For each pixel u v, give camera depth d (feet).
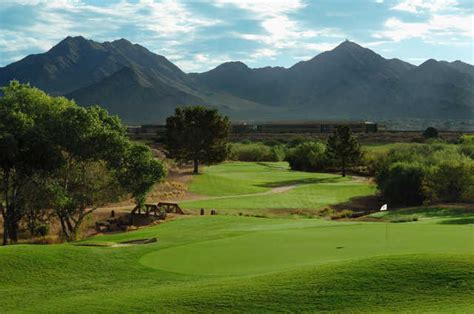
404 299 45.91
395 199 189.67
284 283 52.44
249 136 613.11
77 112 135.54
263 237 86.43
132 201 189.06
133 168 143.13
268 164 385.91
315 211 178.70
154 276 63.77
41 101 143.64
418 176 186.29
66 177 139.85
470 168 167.94
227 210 174.50
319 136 591.78
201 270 64.28
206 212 168.55
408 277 49.98
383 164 241.35
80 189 142.41
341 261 58.08
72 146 134.51
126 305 51.70
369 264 54.03
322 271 54.29
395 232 83.66
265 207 183.62
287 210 179.52
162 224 128.16
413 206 177.17
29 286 64.08
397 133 605.31
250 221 127.24
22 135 129.80
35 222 145.79
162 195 205.87
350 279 51.11
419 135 544.21
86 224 150.00
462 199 168.86
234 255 71.36
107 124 142.51
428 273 50.34
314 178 285.43
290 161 353.31
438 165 178.40
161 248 80.33
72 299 56.75
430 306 43.70
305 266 58.75
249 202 194.18
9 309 55.06
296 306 47.14
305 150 350.23
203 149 273.95
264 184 257.34
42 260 71.77
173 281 60.49
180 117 278.87
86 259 73.10
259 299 49.37
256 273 59.31
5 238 129.90
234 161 402.11
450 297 45.29
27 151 130.62
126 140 142.41
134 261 72.33
